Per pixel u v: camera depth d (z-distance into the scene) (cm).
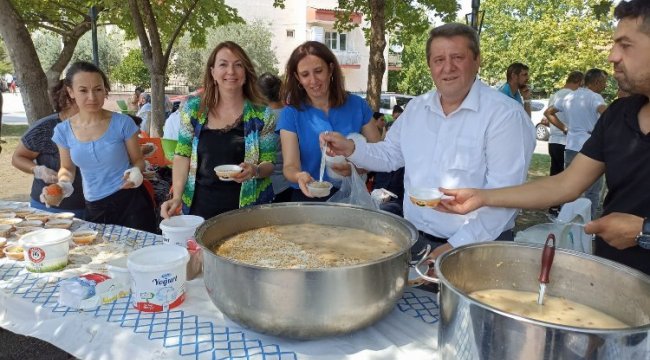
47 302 146
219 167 221
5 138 1149
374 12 523
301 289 106
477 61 175
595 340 74
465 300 86
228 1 2431
